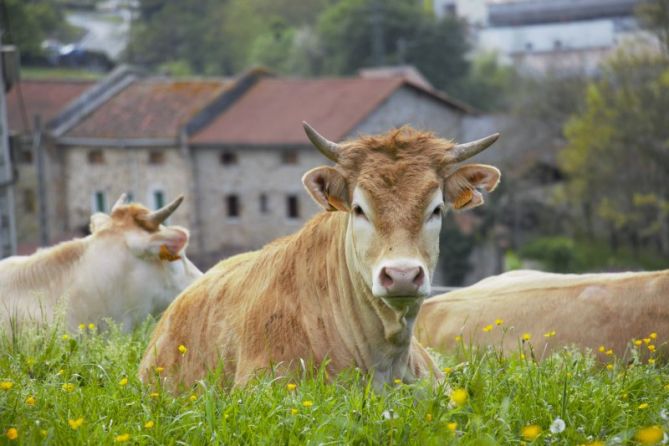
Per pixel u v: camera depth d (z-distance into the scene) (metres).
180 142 60.22
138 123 62.12
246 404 5.73
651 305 8.21
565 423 5.69
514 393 6.20
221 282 7.28
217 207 60.72
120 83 65.56
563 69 66.69
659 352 8.02
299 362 6.51
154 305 10.09
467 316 8.87
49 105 66.25
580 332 8.34
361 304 6.52
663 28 53.94
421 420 5.51
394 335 6.45
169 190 61.09
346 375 6.40
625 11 98.00
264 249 7.17
